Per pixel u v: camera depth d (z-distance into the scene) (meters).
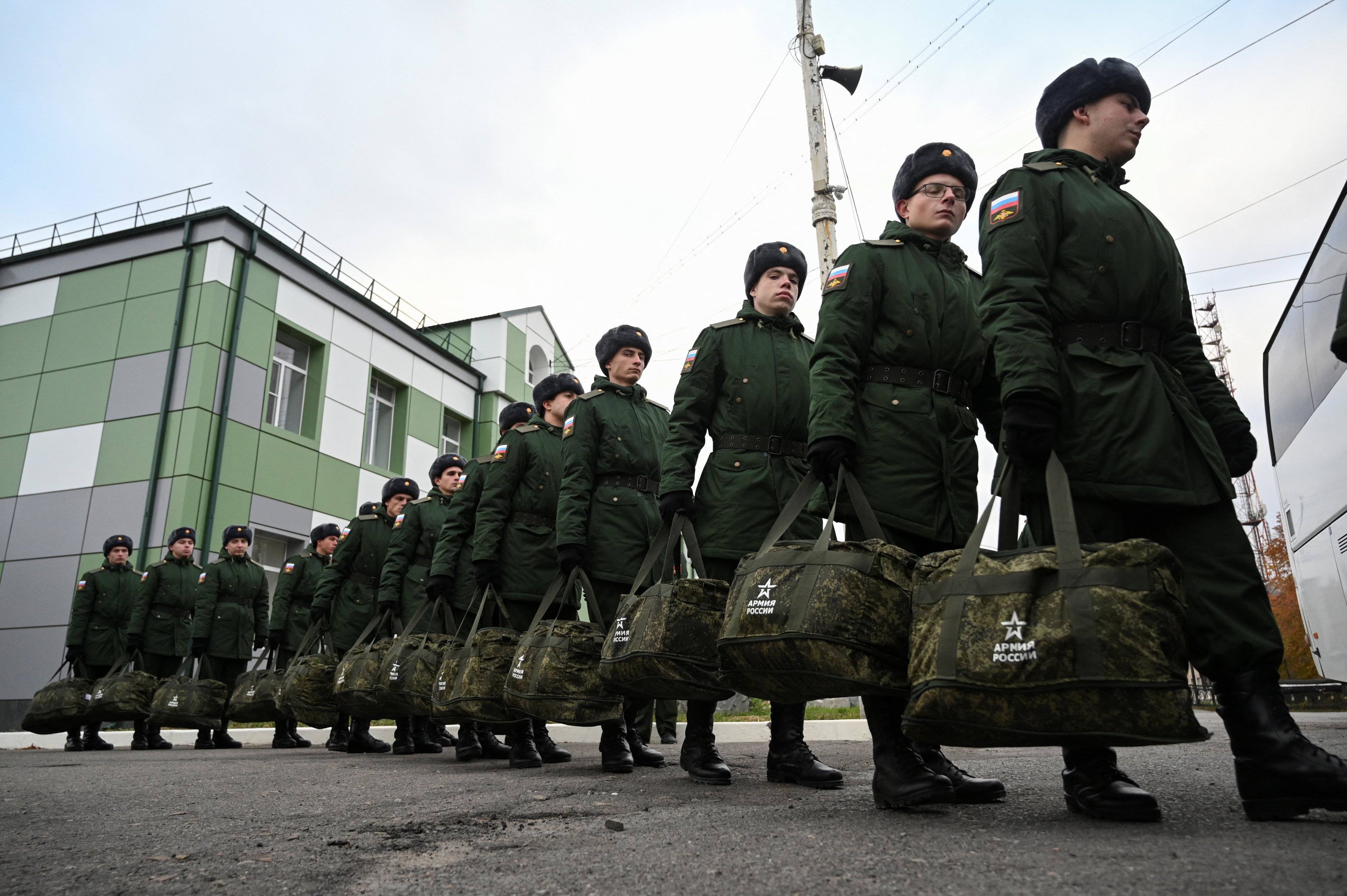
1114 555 1.77
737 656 2.31
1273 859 1.55
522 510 4.80
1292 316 6.52
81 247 14.62
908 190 2.98
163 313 13.82
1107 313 2.20
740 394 3.55
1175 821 2.04
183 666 8.43
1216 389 2.41
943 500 2.61
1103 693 1.69
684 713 10.05
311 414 15.29
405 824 2.58
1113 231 2.23
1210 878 1.44
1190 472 2.10
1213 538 2.08
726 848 1.92
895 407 2.63
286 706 6.38
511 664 4.25
